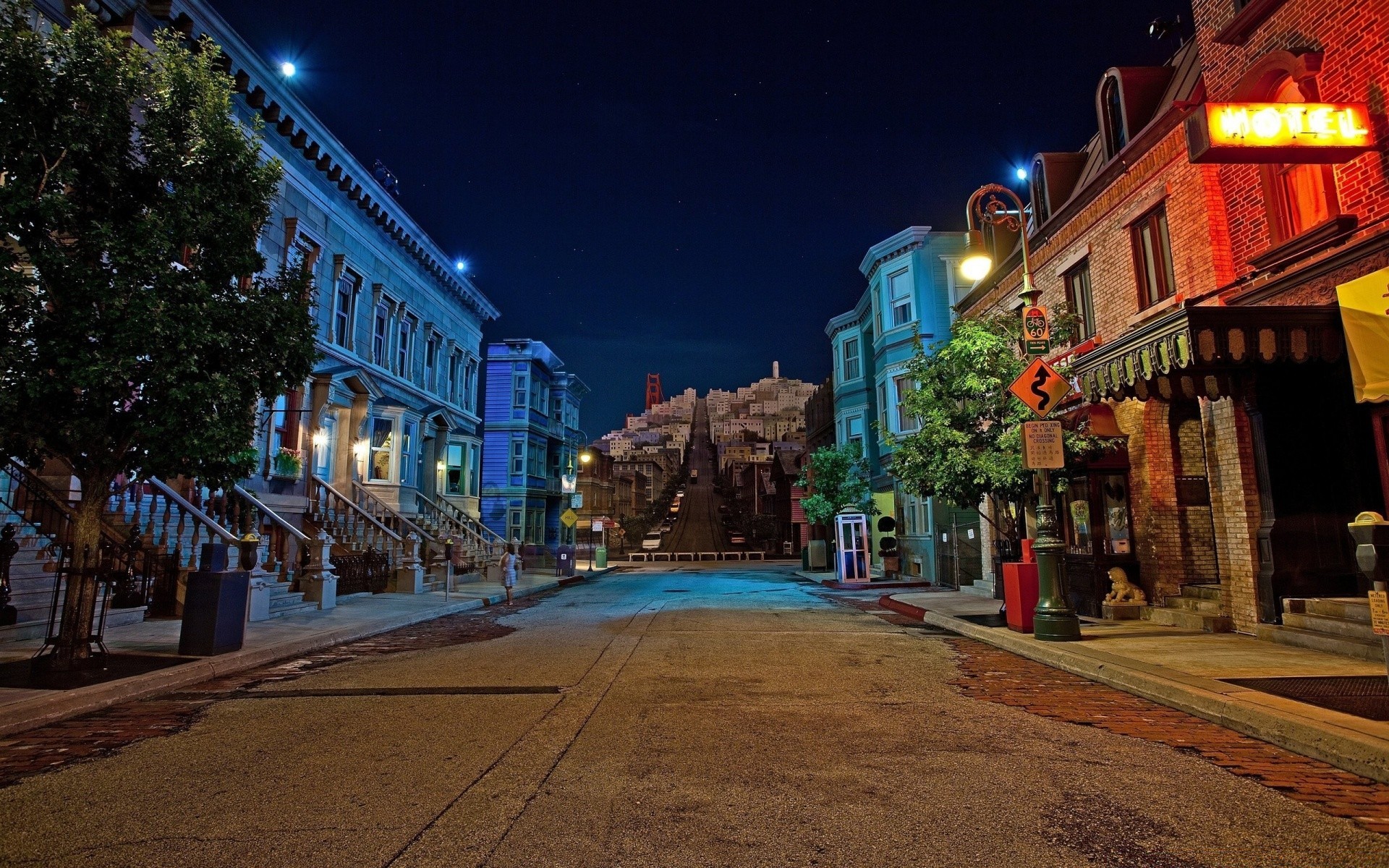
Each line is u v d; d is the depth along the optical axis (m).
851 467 29.11
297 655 10.50
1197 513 12.28
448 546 18.91
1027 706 6.84
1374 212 8.22
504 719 6.45
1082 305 15.29
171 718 6.75
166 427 8.13
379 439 25.25
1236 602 10.16
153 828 4.06
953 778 4.79
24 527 11.90
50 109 7.87
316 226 21.92
